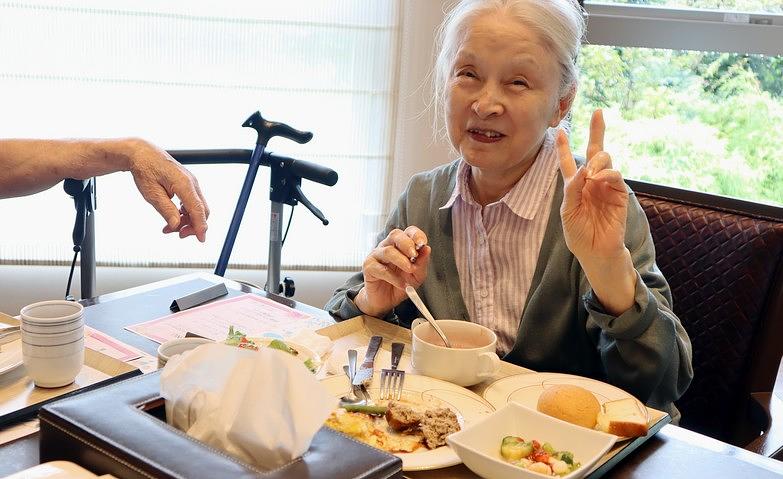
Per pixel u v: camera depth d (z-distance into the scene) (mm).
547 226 1394
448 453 891
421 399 1033
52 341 982
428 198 1549
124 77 2568
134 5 2510
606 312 1177
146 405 785
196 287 1501
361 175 2754
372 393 1043
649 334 1158
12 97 2533
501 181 1431
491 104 1284
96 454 702
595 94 2590
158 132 2633
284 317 1369
